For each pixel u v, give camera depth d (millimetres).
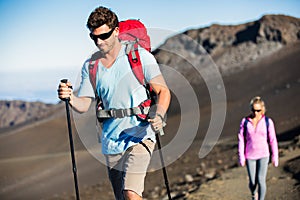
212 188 9336
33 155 71500
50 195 29141
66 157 57844
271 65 113000
